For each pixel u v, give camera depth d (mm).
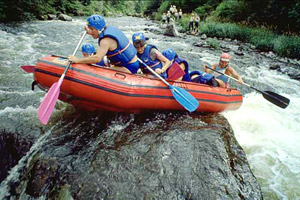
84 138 2721
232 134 3041
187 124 3066
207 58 7910
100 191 2047
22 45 7531
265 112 4328
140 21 23375
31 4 15734
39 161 2387
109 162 2326
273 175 2770
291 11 11812
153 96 3059
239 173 2361
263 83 5953
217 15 17531
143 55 3346
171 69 3271
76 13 23578
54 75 2738
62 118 3131
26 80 4449
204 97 3402
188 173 2242
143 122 3078
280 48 9359
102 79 2803
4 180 2400
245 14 15383
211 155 2475
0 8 12828
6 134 2779
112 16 32250
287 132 3729
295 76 6629
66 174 2219
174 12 20938
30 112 3252
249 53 9336
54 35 9938
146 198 2002
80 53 7211
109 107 3088
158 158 2395
